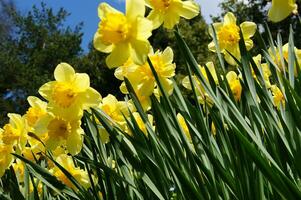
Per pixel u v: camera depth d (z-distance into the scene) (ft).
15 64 49.60
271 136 3.07
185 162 3.14
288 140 2.96
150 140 3.24
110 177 3.57
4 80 49.55
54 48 51.83
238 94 4.06
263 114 3.08
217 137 3.29
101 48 3.22
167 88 3.44
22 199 3.99
